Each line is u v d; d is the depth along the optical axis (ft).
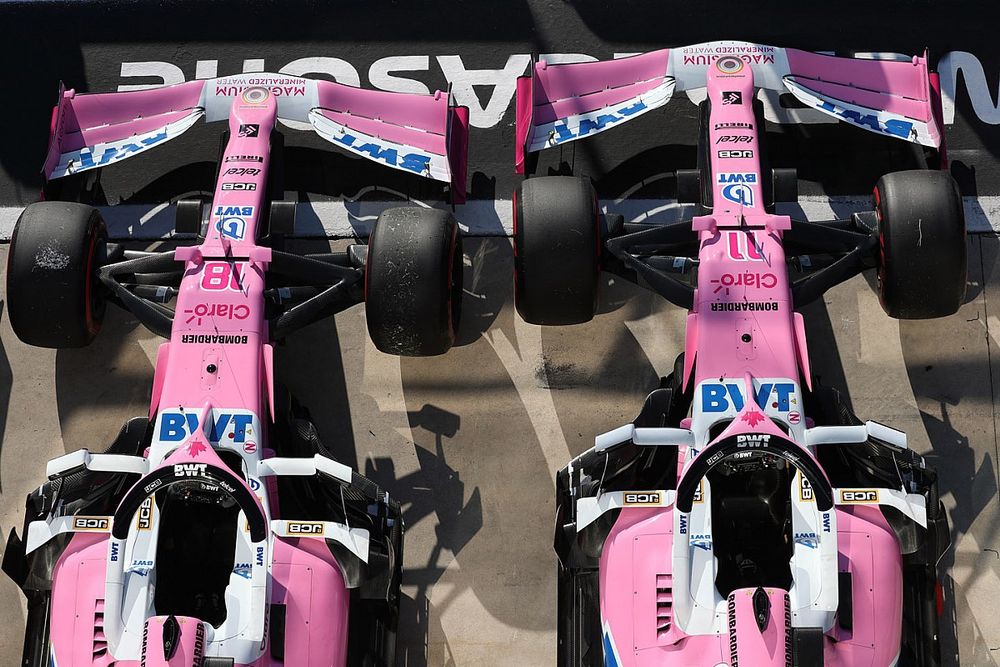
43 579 34.42
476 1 46.55
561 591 36.45
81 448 41.37
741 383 34.94
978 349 41.37
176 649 29.09
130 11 46.50
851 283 42.06
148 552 32.17
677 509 31.60
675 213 43.37
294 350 42.11
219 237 37.22
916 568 35.99
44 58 46.24
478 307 42.52
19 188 44.62
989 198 43.19
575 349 41.81
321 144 44.52
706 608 31.42
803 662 29.73
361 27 46.39
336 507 36.55
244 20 46.50
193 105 40.27
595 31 46.01
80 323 38.22
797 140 43.93
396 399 41.55
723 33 45.80
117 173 44.57
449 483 40.57
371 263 36.78
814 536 31.89
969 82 44.70
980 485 40.06
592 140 44.29
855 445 36.22
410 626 39.09
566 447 40.83
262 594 31.35
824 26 45.68
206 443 32.81
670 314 41.98
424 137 39.99
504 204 43.78
